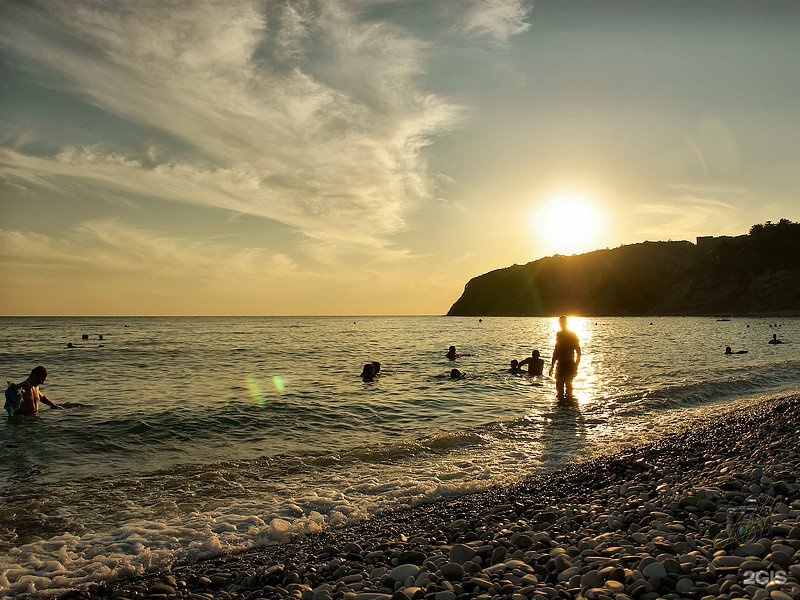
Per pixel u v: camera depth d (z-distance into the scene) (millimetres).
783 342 39938
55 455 10164
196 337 59844
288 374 23250
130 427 12367
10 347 42062
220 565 5664
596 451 10297
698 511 5840
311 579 5078
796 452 8297
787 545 4363
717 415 13289
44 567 5617
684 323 87188
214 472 9062
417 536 6039
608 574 4238
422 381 20562
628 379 20656
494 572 4641
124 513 7188
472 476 8852
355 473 9055
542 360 22172
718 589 3773
